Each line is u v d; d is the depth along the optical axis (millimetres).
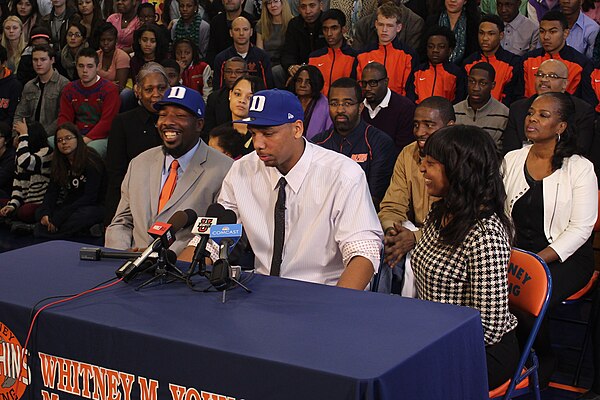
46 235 6316
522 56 6211
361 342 1874
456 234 2559
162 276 2334
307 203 2859
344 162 2865
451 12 6594
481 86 5383
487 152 2545
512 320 2695
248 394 1797
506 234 2586
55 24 8766
